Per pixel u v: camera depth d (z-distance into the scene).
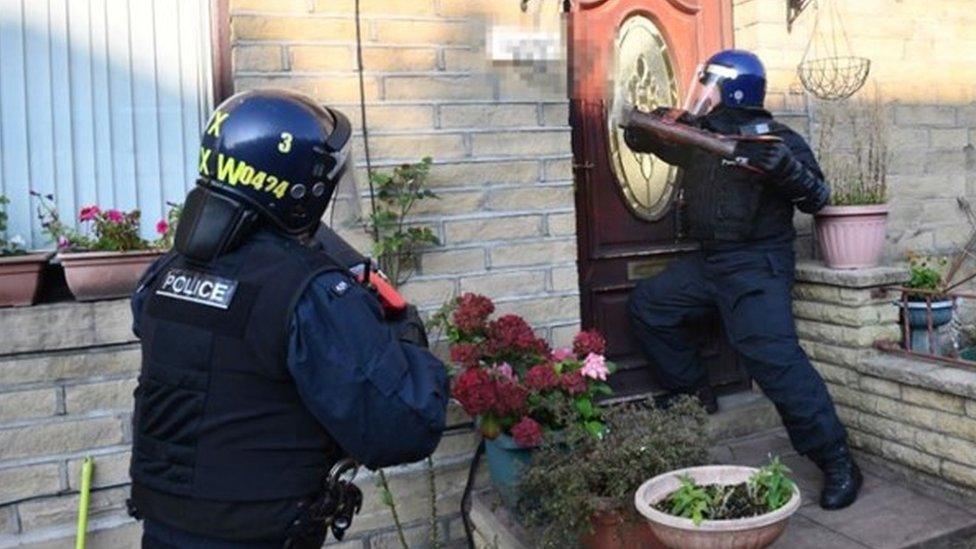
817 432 3.27
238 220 1.66
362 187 3.13
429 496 3.24
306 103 1.76
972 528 3.07
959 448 3.25
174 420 1.67
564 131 3.46
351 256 1.93
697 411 2.91
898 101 4.30
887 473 3.57
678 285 3.68
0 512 2.70
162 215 3.09
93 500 2.80
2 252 2.74
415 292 3.23
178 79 3.10
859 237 3.69
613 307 3.93
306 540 1.74
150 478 1.71
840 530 3.06
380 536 3.17
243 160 1.65
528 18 3.36
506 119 3.35
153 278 1.83
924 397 3.38
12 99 2.91
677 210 4.07
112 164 3.03
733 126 3.39
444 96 3.26
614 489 2.56
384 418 1.61
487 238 3.33
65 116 2.97
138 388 1.77
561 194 3.46
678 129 3.29
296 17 3.04
